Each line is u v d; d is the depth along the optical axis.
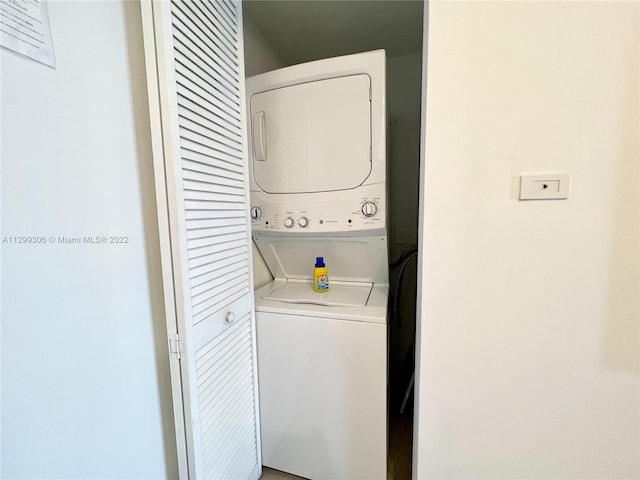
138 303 0.98
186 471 1.04
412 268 2.34
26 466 0.69
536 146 0.96
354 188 1.46
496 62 0.96
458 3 0.97
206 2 1.05
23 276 0.67
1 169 0.63
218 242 1.15
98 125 0.83
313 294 1.63
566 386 1.05
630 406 1.01
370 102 1.40
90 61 0.80
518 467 1.14
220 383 1.18
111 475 0.90
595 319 1.00
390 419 2.05
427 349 1.16
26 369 0.68
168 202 0.92
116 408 0.91
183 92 0.94
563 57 0.92
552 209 0.98
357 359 1.37
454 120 1.02
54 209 0.73
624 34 0.87
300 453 1.53
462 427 1.17
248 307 1.40
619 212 0.93
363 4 1.68
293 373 1.48
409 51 2.21
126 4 0.91
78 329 0.79
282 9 1.72
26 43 0.66
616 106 0.90
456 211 1.05
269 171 1.60
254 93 1.59
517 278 1.04
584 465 1.07
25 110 0.66
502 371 1.10
